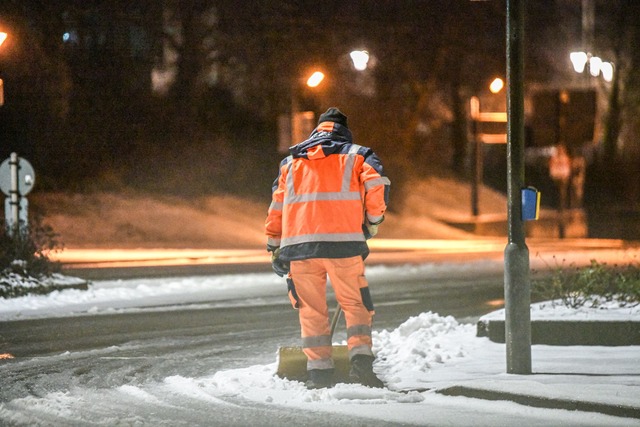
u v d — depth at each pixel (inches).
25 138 3693.4
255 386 871.7
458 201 4525.1
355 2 4114.2
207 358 1075.3
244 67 4033.0
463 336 1092.5
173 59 4067.4
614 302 1141.7
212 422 732.0
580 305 1117.1
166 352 1120.8
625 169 5108.3
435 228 4077.3
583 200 5036.9
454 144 4766.2
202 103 4035.4
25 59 3622.0
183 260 2559.1
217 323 1387.8
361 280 853.8
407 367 940.0
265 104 4116.6
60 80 3705.7
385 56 4266.7
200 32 3927.2
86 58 3789.4
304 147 864.9
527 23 4623.5
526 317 855.7
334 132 872.9
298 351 903.1
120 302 1646.2
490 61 4443.9
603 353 964.0
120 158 3836.1
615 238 4387.3
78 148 3764.8
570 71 4670.3
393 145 4542.3
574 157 4490.7
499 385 779.4
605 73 4190.5
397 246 3292.3
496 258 2689.5
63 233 3312.0
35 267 1716.3
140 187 3789.4
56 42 3654.0
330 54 4104.3
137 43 3912.4
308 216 848.3
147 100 3932.1
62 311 1520.7
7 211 1791.3
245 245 3344.0
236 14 3937.0
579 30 4655.5
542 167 4960.6
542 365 900.6
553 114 2748.5
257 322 1398.9
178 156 3944.4
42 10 3592.5
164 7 3860.7
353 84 4434.1
